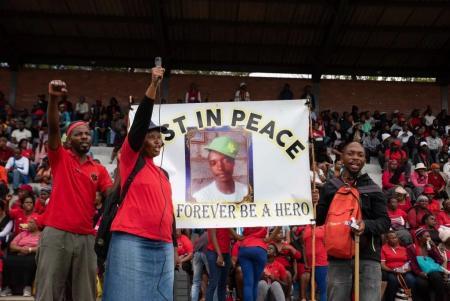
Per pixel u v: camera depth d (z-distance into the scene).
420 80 25.62
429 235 10.55
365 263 5.06
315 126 18.44
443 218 13.30
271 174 6.62
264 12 20.11
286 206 6.55
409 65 23.95
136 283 4.20
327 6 19.22
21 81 24.00
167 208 4.46
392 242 10.34
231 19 20.55
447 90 24.58
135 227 4.28
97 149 19.33
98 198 6.29
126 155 4.41
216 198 6.58
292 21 20.66
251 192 6.59
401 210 13.01
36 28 21.66
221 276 7.86
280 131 6.70
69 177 5.21
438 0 19.17
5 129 19.34
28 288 9.57
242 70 23.48
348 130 20.89
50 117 4.96
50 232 5.12
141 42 22.17
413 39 21.92
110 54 23.31
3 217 10.78
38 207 11.24
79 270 5.21
